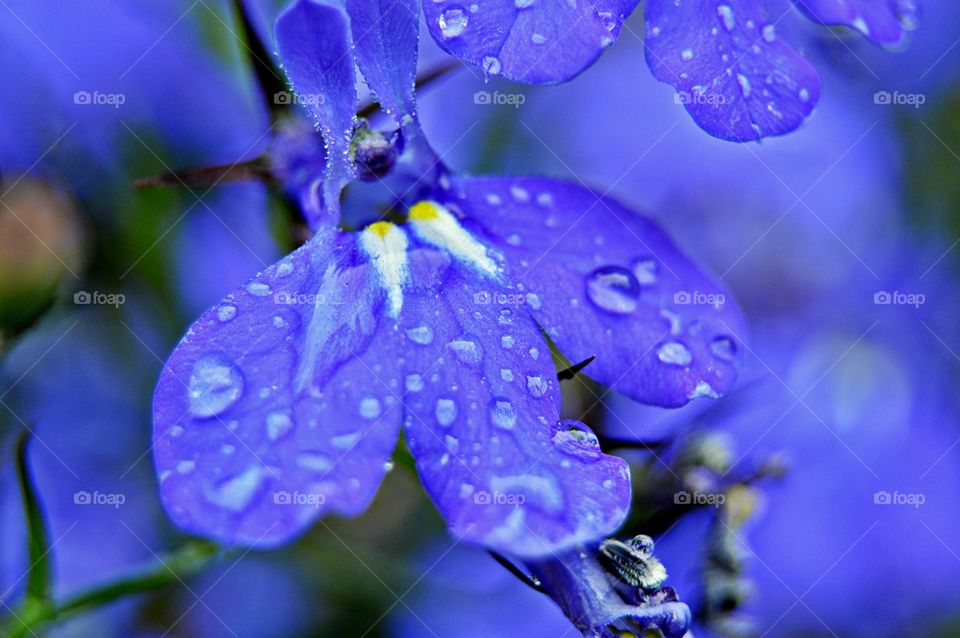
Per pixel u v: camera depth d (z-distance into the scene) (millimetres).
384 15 73
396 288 72
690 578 78
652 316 73
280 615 85
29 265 81
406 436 69
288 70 72
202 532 66
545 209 74
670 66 71
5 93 85
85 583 80
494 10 70
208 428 68
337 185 73
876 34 74
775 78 72
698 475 77
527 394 70
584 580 71
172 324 85
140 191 84
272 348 70
